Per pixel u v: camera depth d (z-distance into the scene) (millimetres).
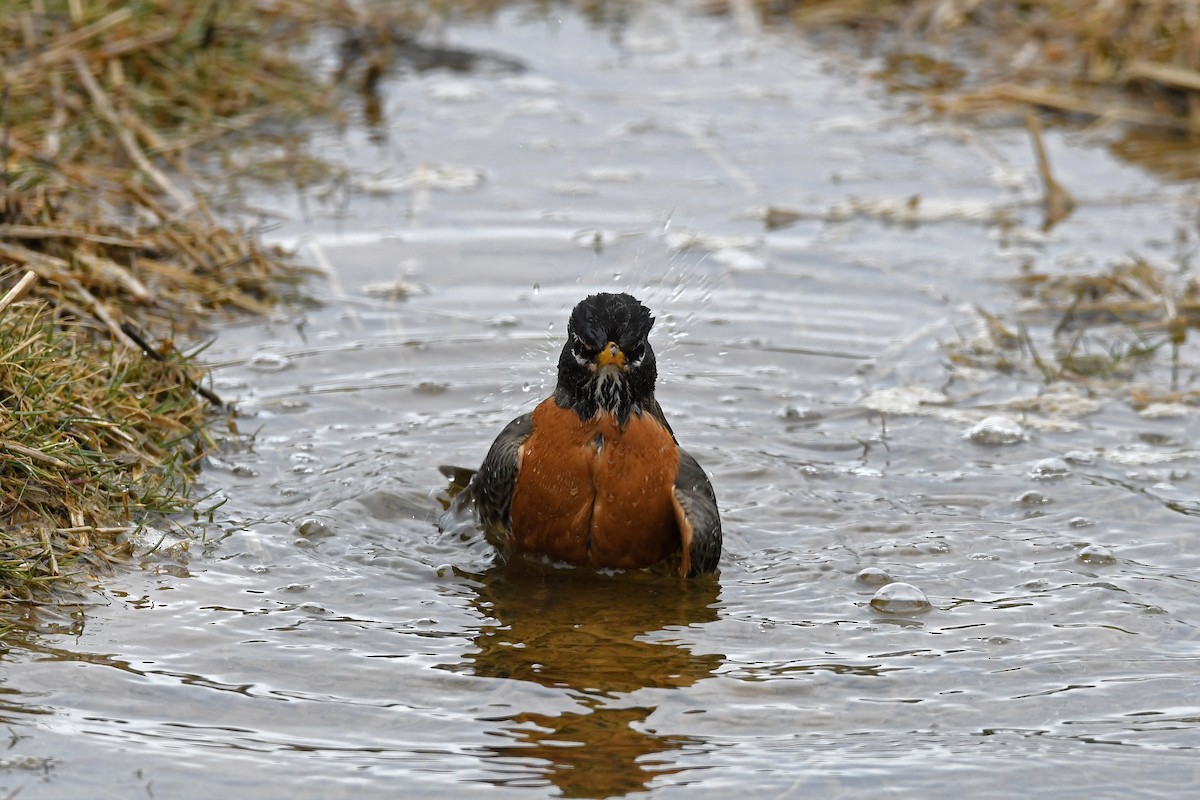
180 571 9453
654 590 9664
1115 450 11727
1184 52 19000
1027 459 11570
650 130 18672
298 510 10445
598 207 16344
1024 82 19766
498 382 12625
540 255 15070
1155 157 18031
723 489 11117
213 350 12953
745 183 17172
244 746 7559
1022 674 8484
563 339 13055
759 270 15039
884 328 13969
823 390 12828
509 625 9086
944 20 21297
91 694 7957
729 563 10047
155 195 15406
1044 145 18375
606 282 14414
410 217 15875
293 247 15000
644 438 9742
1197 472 11305
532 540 10023
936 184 17328
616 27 22281
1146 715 8047
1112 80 19531
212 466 10992
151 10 17641
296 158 17031
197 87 17469
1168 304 14195
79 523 9609
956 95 19688
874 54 21141
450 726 7840
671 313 13766
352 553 9961
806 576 9820
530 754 7598
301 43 19531
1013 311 14359
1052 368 13258
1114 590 9492
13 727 7605
